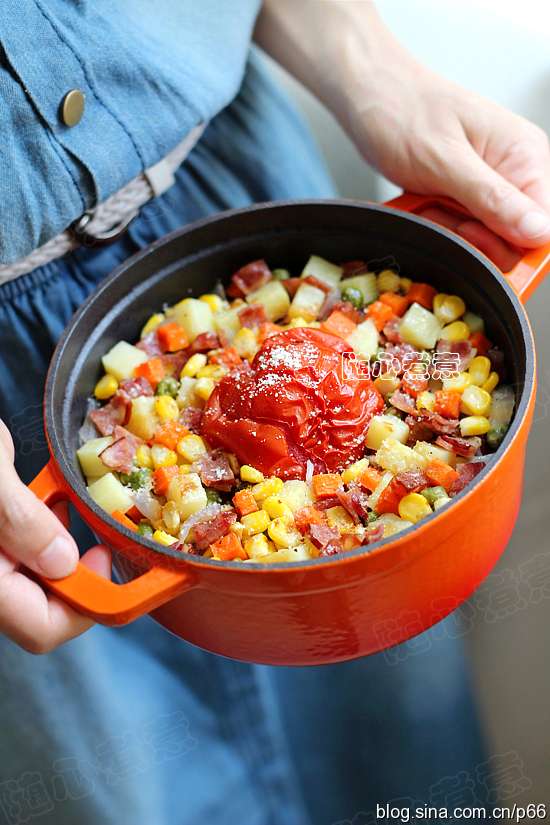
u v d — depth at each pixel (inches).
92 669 54.7
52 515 30.7
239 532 33.2
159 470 35.6
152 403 38.5
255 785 57.7
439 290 41.0
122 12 41.8
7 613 31.9
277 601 28.9
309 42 51.1
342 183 69.2
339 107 51.7
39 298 46.1
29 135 37.9
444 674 54.7
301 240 42.8
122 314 41.0
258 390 34.4
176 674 57.1
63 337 37.2
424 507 32.1
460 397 36.2
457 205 43.3
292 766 58.2
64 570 30.5
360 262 42.8
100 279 48.6
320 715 58.2
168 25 45.2
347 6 50.6
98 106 40.3
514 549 54.1
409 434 36.0
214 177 53.7
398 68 48.0
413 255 40.5
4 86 36.4
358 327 39.7
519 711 52.9
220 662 57.1
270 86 62.3
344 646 33.5
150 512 35.4
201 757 56.6
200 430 37.8
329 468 35.3
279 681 57.7
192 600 30.9
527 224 38.2
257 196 56.8
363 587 28.9
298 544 32.6
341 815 57.4
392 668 55.0
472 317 39.3
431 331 39.2
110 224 45.9
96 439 38.2
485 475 28.3
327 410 34.6
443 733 55.3
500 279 35.7
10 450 34.9
